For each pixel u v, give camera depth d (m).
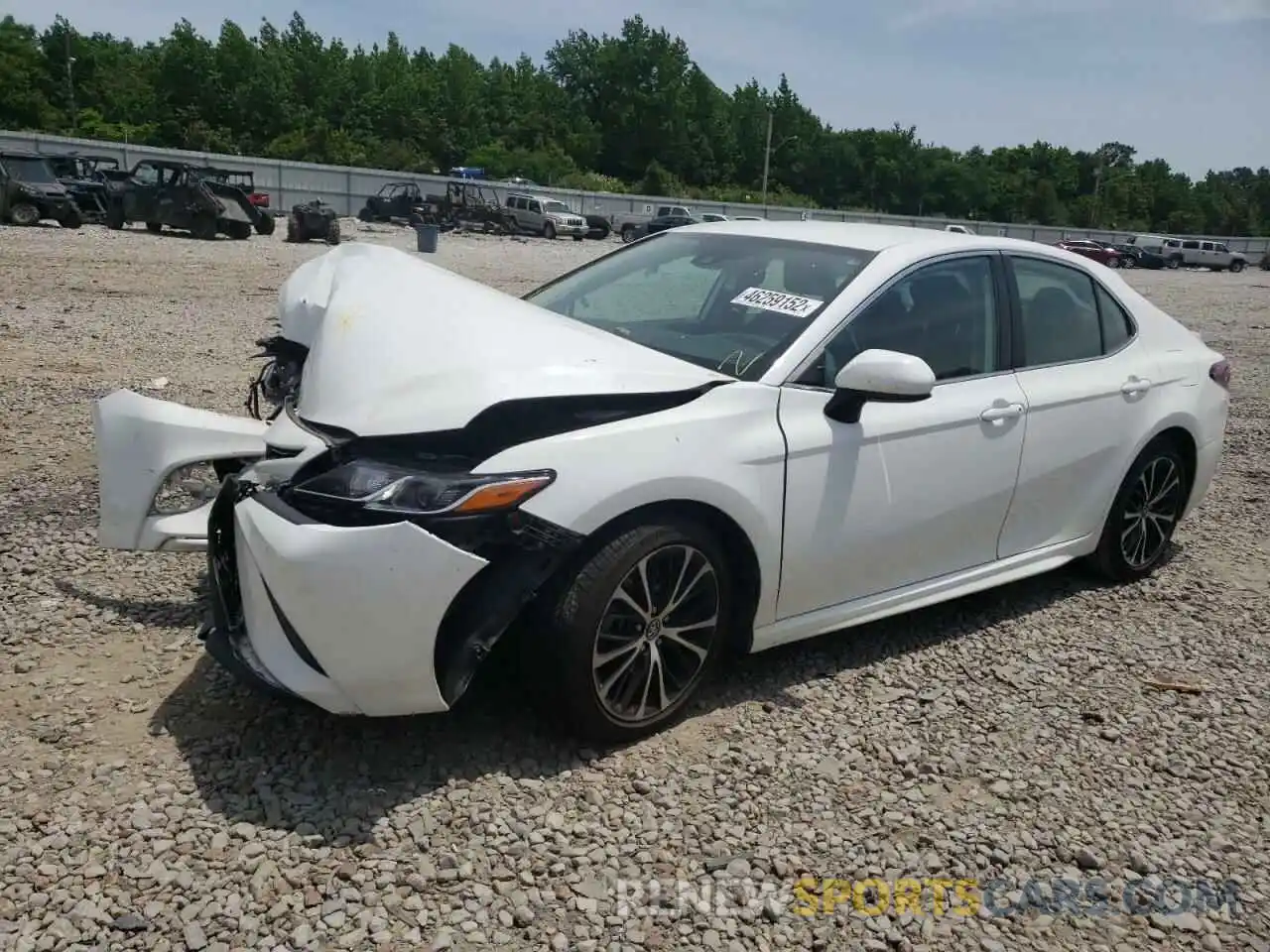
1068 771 3.43
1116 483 4.75
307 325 4.01
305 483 2.99
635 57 105.25
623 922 2.60
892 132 112.12
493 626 2.96
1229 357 14.34
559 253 30.67
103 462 3.82
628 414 3.22
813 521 3.54
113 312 11.58
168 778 2.99
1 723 3.22
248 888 2.60
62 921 2.45
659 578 3.26
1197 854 3.07
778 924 2.64
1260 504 6.69
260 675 2.96
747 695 3.72
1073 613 4.71
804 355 3.60
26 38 97.69
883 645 4.23
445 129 96.69
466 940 2.49
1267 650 4.46
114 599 4.11
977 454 4.04
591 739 3.26
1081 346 4.66
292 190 46.12
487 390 3.00
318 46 100.69
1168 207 117.38
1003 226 68.75
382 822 2.87
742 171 111.75
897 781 3.29
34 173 23.89
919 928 2.67
